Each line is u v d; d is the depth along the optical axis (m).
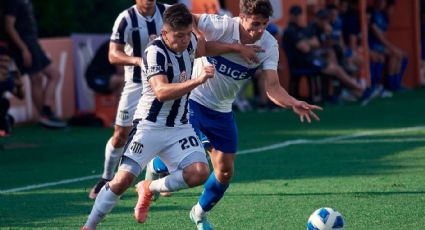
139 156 12.77
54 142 26.45
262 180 18.34
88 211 15.52
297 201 15.84
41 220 14.73
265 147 23.83
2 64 26.67
